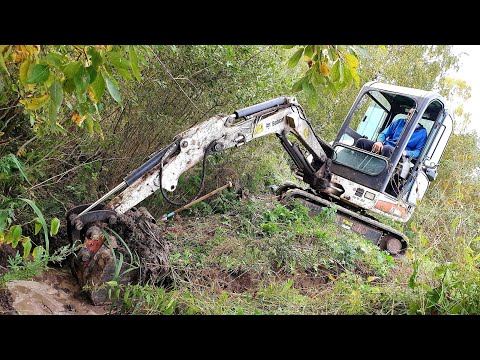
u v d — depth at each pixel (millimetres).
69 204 5555
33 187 4887
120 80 5883
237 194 7926
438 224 5285
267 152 9617
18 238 3189
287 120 7000
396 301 4766
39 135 4363
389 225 9531
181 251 5883
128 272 4668
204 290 4965
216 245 6172
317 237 6918
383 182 8078
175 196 7480
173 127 6922
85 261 4488
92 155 6109
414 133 8477
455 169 6750
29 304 3873
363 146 8523
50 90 2504
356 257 6770
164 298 4398
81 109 3346
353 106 8867
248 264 5812
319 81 2924
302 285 5949
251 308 4805
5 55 2459
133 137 6656
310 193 8586
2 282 3926
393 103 9180
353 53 2727
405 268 7020
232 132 5914
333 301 4977
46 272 4590
